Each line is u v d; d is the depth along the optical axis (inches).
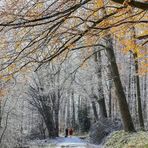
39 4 228.2
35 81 1381.6
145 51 362.9
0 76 230.2
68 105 2635.3
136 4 236.4
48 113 1702.8
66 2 233.5
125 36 327.3
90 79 1333.7
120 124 1155.9
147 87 2054.6
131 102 1667.1
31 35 234.1
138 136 675.4
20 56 229.5
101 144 1065.5
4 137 1203.2
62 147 1216.8
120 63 1263.5
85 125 2113.7
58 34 240.5
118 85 768.9
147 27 322.3
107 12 281.4
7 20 223.0
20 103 1370.6
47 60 243.6
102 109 1406.3
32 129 1824.6
